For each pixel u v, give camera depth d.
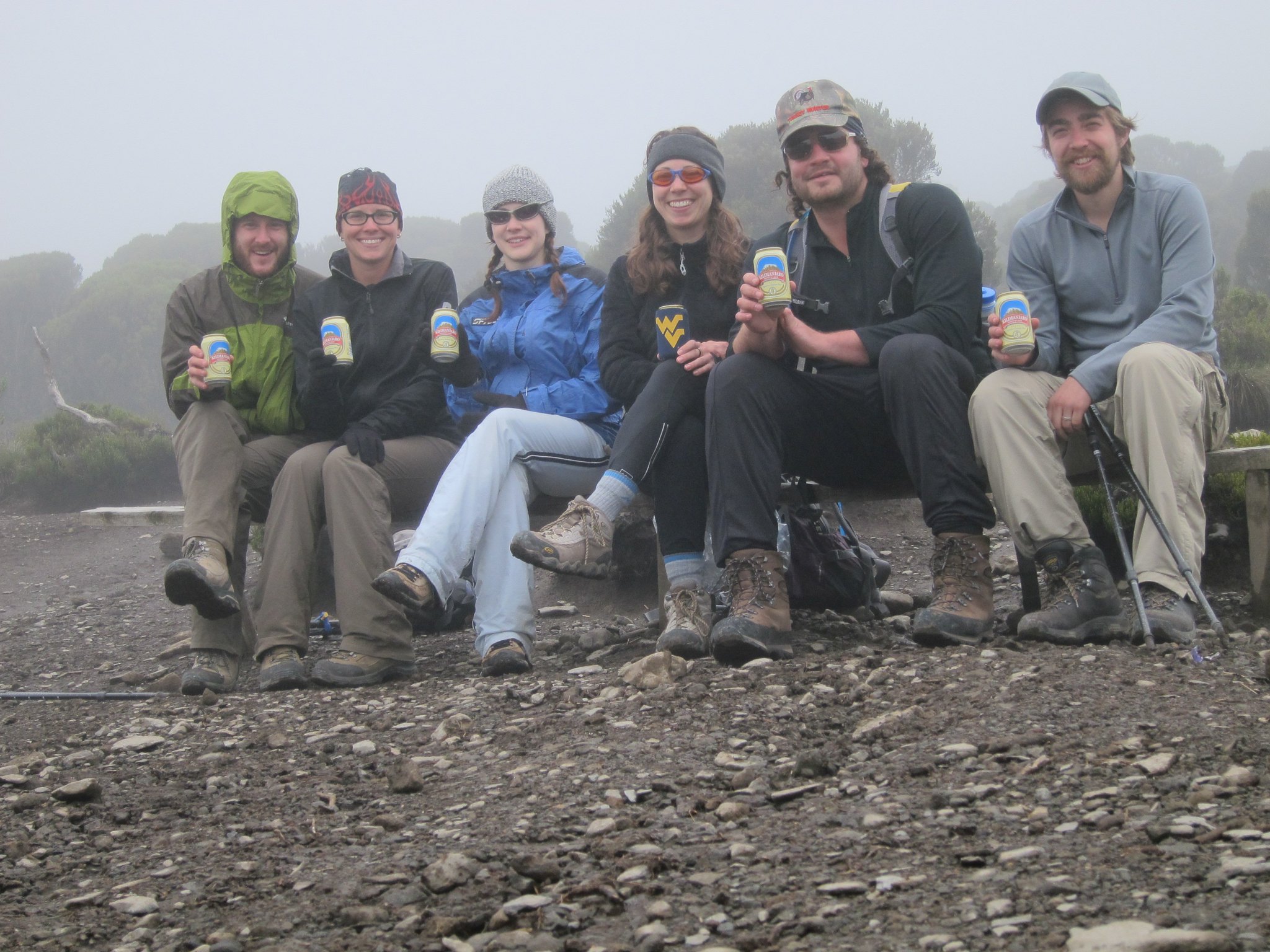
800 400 3.48
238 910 2.02
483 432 3.80
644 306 3.99
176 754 3.13
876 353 3.43
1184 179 3.54
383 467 4.08
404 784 2.61
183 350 4.41
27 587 8.23
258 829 2.46
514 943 1.73
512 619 3.79
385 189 4.35
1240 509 4.39
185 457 4.03
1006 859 1.82
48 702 4.02
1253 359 15.82
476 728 3.07
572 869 2.02
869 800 2.19
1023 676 2.77
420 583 3.60
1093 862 1.76
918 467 3.32
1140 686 2.63
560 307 4.28
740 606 3.37
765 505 3.39
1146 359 3.25
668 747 2.67
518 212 4.39
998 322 3.37
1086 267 3.63
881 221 3.60
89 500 14.33
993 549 5.58
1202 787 1.99
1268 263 42.53
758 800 2.28
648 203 3.98
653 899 1.86
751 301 3.34
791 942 1.64
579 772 2.56
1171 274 3.47
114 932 1.97
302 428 4.40
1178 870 1.69
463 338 4.16
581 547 3.49
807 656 3.39
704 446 3.65
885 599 4.42
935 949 1.55
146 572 8.27
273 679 3.80
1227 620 3.61
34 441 15.69
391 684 3.83
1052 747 2.31
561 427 3.96
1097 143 3.52
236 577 4.45
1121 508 4.46
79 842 2.46
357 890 2.01
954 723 2.55
